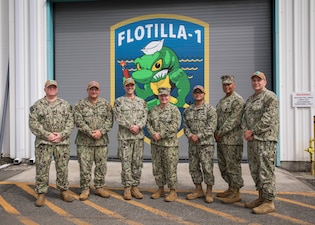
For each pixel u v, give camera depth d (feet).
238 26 22.33
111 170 20.33
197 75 22.66
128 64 23.24
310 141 20.29
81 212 12.94
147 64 23.07
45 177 13.82
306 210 12.97
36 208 13.46
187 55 22.75
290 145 21.18
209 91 22.54
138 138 14.43
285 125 21.22
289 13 21.15
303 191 15.67
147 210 13.10
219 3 22.44
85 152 14.46
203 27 22.61
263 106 12.67
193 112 14.28
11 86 23.40
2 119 23.49
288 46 21.18
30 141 22.98
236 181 13.80
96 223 11.76
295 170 21.11
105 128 14.53
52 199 14.62
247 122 13.21
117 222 11.85
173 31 22.85
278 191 15.66
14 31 23.39
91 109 14.42
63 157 14.10
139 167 14.65
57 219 12.20
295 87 21.09
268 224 11.53
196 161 14.42
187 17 22.74
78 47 23.66
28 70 23.12
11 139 23.29
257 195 15.01
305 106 20.98
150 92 23.08
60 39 23.71
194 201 14.24
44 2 23.11
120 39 23.31
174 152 14.32
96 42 23.50
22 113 23.04
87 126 14.23
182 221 11.91
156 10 22.98
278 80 21.17
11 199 14.70
